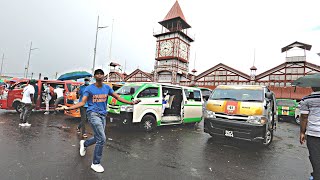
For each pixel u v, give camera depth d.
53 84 10.66
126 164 4.08
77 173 3.50
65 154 4.39
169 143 5.97
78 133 6.41
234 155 5.14
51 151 4.54
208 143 6.23
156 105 7.45
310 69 28.91
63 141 5.40
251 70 34.06
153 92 7.53
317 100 3.02
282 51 31.28
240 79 34.03
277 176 3.96
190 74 42.53
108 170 3.72
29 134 5.86
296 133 9.22
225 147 5.84
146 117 7.19
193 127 9.16
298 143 7.02
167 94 8.60
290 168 4.44
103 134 3.60
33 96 7.10
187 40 44.31
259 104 5.66
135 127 7.94
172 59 40.69
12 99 9.55
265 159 4.96
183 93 8.56
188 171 3.94
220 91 6.86
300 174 4.11
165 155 4.83
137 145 5.52
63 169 3.62
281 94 29.61
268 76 31.88
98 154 3.61
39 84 10.13
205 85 37.03
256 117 5.49
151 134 7.02
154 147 5.45
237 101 6.02
